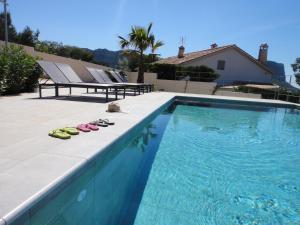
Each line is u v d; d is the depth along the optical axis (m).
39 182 2.05
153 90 18.22
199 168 4.64
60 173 2.27
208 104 14.21
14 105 6.87
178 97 14.27
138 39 19.69
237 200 3.51
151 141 6.26
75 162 2.60
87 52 45.53
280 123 10.27
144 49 20.05
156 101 9.73
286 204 3.48
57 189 2.11
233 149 6.10
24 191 1.88
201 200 3.44
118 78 14.55
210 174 4.39
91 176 2.86
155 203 3.27
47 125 4.47
